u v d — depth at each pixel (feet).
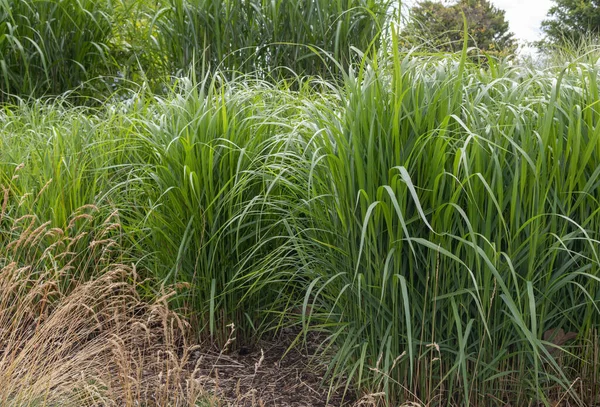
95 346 10.50
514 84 9.16
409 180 7.25
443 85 8.42
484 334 8.35
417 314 8.66
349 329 9.20
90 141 13.39
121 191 12.55
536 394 8.73
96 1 21.74
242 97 12.01
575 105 8.31
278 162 10.76
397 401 8.80
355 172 8.32
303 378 10.61
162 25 20.49
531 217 8.14
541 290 8.44
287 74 19.25
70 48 21.43
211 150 10.39
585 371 8.96
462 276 8.22
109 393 8.79
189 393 9.02
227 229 11.02
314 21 18.93
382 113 8.16
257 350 11.68
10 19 20.16
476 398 8.60
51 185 12.17
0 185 12.30
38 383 8.70
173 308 11.52
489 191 7.37
